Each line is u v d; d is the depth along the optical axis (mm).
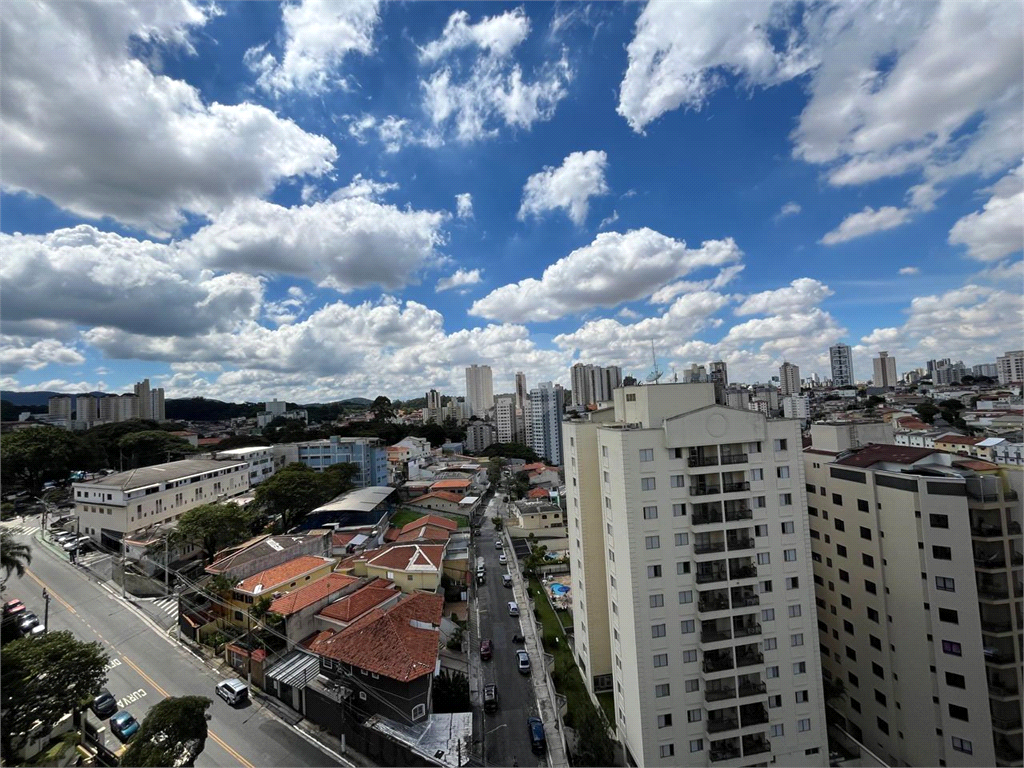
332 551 79562
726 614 38719
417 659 42844
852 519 45938
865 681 44344
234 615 54625
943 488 38906
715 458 39938
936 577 39000
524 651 56344
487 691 48219
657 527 39406
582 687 50625
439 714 41844
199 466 99938
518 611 69375
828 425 54750
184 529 69312
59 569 68938
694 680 38875
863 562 44719
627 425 47031
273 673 45500
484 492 147125
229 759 37438
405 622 48656
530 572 82750
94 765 35375
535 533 104688
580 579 51031
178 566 71250
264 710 42938
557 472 156000
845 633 46812
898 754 40938
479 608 71000
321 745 39438
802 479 40906
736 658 38688
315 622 54156
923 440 101188
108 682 45219
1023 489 38031
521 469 168750
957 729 37750
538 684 51656
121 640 52438
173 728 31047
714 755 38062
